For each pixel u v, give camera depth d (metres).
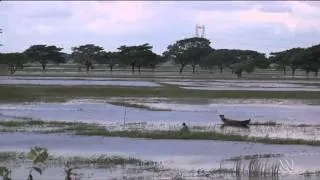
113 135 49.03
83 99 95.75
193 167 34.88
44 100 92.44
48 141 45.44
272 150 42.19
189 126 57.84
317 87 135.38
